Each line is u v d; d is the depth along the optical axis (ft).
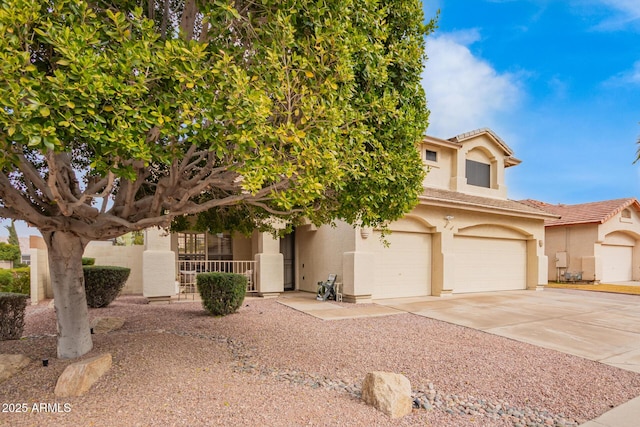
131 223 15.66
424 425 12.64
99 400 12.88
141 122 10.73
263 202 20.26
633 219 79.05
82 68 9.70
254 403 13.26
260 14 13.87
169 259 37.14
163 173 21.90
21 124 9.12
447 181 53.88
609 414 14.15
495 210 49.67
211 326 25.18
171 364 16.47
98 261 44.50
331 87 13.25
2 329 20.49
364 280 39.45
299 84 13.55
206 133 11.74
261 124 11.75
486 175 58.59
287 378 16.16
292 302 38.50
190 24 15.81
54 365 15.90
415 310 35.17
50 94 9.48
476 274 51.29
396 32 18.90
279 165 12.95
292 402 13.58
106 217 15.58
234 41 14.11
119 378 14.64
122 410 12.24
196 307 33.37
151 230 36.58
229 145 14.82
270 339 22.56
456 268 49.16
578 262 73.10
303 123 13.12
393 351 21.21
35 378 14.57
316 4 13.10
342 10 13.65
